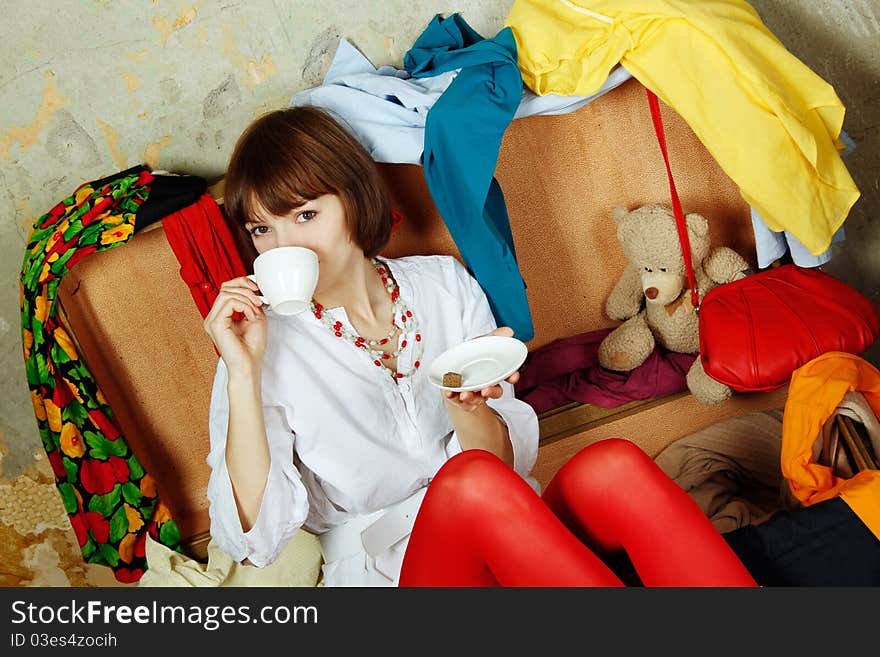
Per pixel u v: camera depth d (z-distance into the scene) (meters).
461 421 1.73
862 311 2.35
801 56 2.84
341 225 1.71
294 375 1.70
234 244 2.25
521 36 2.28
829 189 2.25
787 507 2.22
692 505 1.42
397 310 1.83
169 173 2.41
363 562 1.78
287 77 2.57
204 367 2.43
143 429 2.42
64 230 2.21
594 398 2.55
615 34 2.24
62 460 2.33
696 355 2.61
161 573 2.28
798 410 2.05
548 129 2.54
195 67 2.50
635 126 2.60
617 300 2.64
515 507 1.40
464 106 2.10
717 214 2.71
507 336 1.68
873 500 1.75
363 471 1.74
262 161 1.66
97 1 2.39
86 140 2.48
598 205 2.63
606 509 1.45
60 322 2.27
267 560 1.59
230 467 1.55
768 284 2.42
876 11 2.83
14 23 2.37
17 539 2.69
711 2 2.25
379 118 2.21
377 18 2.60
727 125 2.19
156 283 2.34
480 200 2.11
